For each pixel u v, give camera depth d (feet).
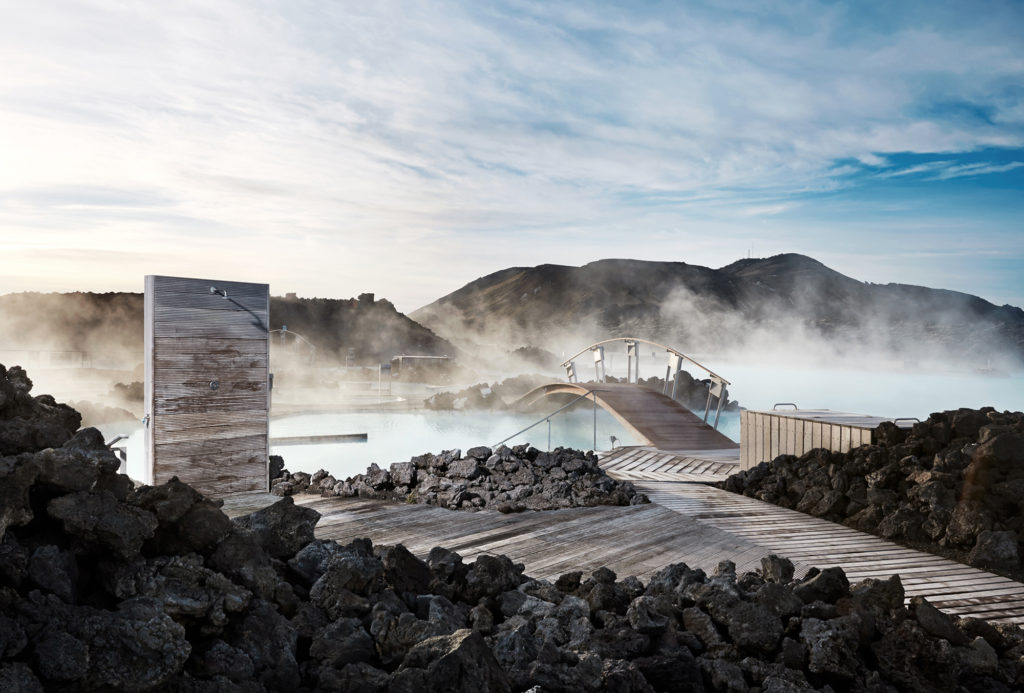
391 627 14.67
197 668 12.09
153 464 34.45
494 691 13.21
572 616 18.34
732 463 58.29
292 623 14.37
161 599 12.31
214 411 36.65
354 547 17.76
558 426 115.75
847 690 18.38
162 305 34.83
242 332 37.63
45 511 13.00
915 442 40.45
